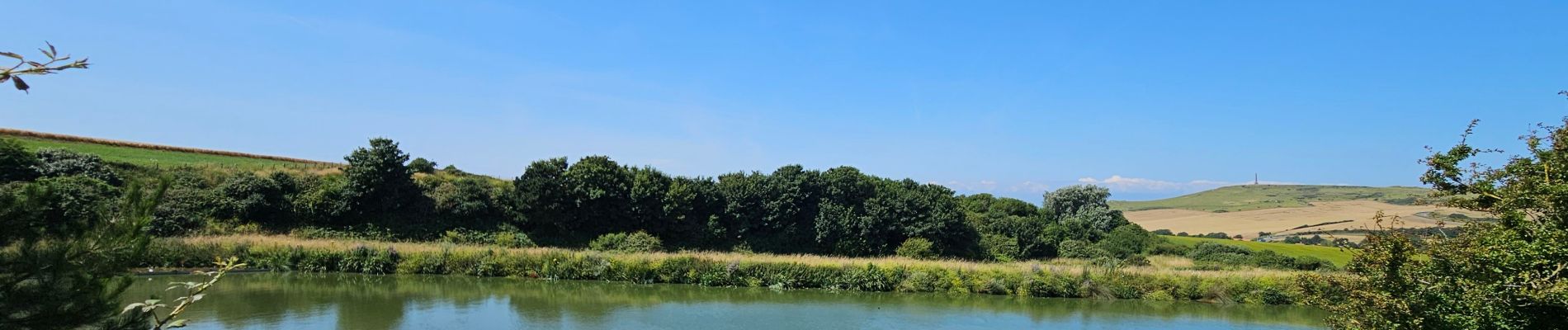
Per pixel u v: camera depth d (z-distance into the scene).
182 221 36.12
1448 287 8.49
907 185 62.53
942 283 29.56
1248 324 23.09
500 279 29.27
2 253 5.13
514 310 20.97
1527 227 8.24
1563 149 8.41
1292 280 28.47
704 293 27.02
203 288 6.23
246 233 37.78
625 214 47.56
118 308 5.77
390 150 44.09
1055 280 29.31
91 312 5.46
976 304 26.09
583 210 46.75
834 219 51.91
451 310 20.50
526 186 46.66
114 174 40.00
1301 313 26.09
